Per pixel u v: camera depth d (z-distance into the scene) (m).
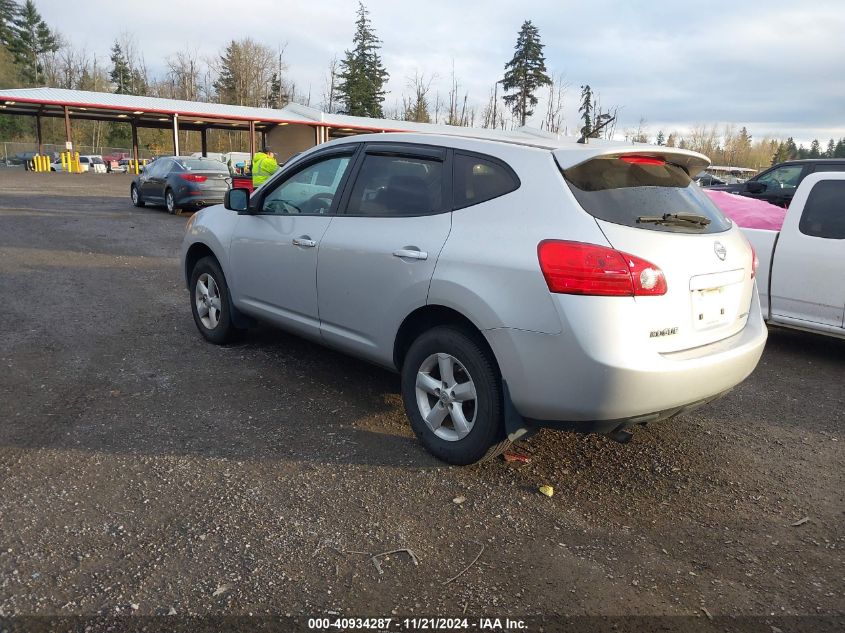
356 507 3.20
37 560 2.69
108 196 21.58
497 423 3.38
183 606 2.47
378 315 3.91
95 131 66.81
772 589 2.73
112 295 7.50
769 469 3.84
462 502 3.29
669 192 3.56
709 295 3.41
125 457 3.59
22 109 36.66
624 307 3.00
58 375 4.80
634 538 3.07
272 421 4.13
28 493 3.18
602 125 39.97
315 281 4.35
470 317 3.34
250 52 72.94
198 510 3.10
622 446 4.05
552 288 3.04
